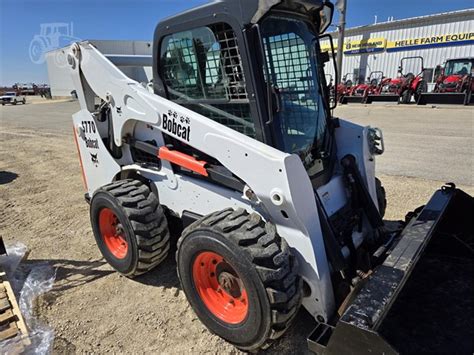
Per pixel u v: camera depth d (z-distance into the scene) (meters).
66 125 15.10
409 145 8.23
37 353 2.46
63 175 7.12
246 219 2.30
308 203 2.20
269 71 2.43
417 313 2.52
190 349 2.49
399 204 4.80
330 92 3.16
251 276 2.08
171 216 3.21
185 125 2.61
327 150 2.99
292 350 2.43
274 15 2.46
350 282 2.38
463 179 5.72
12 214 5.07
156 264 3.16
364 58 25.09
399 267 2.12
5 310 2.70
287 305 2.07
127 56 3.68
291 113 2.61
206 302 2.49
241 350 2.45
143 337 2.62
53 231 4.45
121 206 2.97
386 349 1.66
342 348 1.80
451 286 2.77
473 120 11.54
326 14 2.79
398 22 22.91
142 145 3.14
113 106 3.21
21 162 8.35
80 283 3.30
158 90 2.94
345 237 2.64
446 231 3.10
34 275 3.42
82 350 2.51
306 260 2.23
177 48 2.70
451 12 20.70
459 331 2.37
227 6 2.27
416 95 16.20
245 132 2.50
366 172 3.10
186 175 2.95
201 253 2.35
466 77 14.88
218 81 2.53
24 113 21.92
